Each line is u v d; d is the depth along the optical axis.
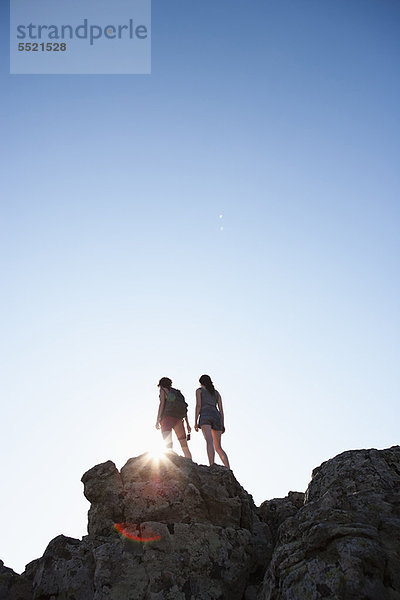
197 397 10.78
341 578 4.92
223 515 7.25
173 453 7.96
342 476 7.05
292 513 7.93
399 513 6.05
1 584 6.46
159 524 6.67
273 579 5.57
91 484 7.43
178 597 5.99
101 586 5.99
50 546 6.76
